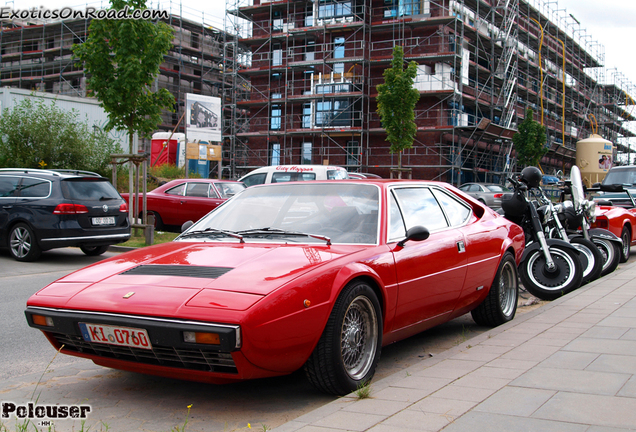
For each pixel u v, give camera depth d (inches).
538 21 1866.4
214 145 1182.3
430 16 1390.3
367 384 133.6
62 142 853.2
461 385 123.8
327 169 557.3
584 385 119.3
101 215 404.8
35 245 391.5
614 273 317.1
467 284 184.2
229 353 112.3
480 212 211.3
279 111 1590.8
